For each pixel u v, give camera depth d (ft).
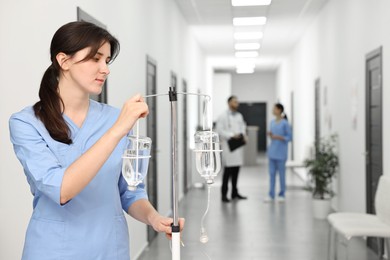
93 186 4.94
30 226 4.97
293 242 17.72
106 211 5.04
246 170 44.24
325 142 26.18
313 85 31.37
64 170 4.40
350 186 20.43
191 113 34.88
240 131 27.04
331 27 24.89
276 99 62.75
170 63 24.66
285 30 35.01
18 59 8.55
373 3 16.69
